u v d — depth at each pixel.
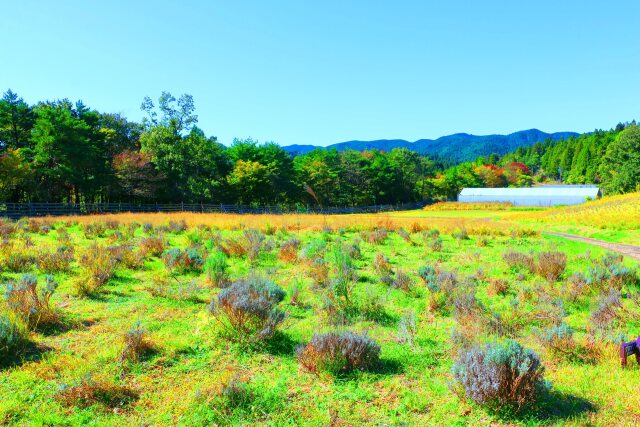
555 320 7.18
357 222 27.73
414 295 9.41
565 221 35.56
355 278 10.43
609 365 5.51
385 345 6.31
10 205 38.94
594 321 7.21
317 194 78.12
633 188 82.00
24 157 41.72
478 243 18.88
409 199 110.56
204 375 5.05
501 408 4.25
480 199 98.19
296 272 11.61
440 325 7.39
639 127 94.38
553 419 4.16
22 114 43.97
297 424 4.02
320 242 15.45
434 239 19.66
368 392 4.72
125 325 6.70
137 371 5.05
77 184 47.06
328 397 4.59
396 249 16.92
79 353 5.49
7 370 4.86
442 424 4.07
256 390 4.62
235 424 3.97
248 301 6.36
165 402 4.34
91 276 9.09
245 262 12.73
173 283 9.79
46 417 3.91
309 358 5.36
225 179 64.56
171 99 56.19
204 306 7.97
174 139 56.19
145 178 51.34
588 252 15.77
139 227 24.16
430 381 5.04
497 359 4.37
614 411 4.29
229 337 6.26
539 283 10.20
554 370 5.41
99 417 4.00
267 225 23.55
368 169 93.06
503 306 8.34
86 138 46.53
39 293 7.68
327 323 7.22
